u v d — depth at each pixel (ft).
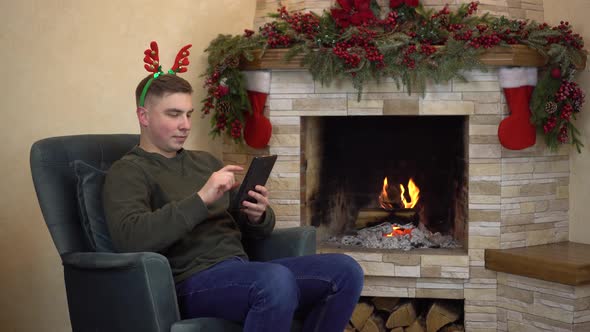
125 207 5.76
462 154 10.18
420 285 9.91
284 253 6.98
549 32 9.11
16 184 8.30
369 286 10.07
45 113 8.51
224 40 10.06
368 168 11.39
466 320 9.79
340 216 11.45
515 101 9.30
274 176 10.07
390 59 9.18
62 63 8.66
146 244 5.60
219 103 9.65
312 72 9.36
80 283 5.97
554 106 9.15
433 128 11.10
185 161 6.59
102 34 9.11
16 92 8.23
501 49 9.06
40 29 8.43
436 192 11.19
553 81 9.28
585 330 8.93
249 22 11.14
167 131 6.26
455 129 10.69
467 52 8.95
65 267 6.19
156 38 9.82
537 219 9.93
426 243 10.44
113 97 9.27
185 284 5.94
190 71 10.34
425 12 9.45
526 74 9.27
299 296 5.89
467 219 9.78
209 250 6.20
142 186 5.99
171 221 5.58
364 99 9.69
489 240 9.64
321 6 9.91
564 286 8.89
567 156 10.20
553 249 9.65
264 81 9.81
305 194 10.48
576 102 9.42
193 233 6.18
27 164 8.38
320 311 5.99
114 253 5.85
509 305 9.56
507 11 9.85
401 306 9.99
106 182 6.05
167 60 9.98
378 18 9.66
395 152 11.29
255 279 5.47
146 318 5.45
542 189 9.95
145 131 6.40
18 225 8.36
